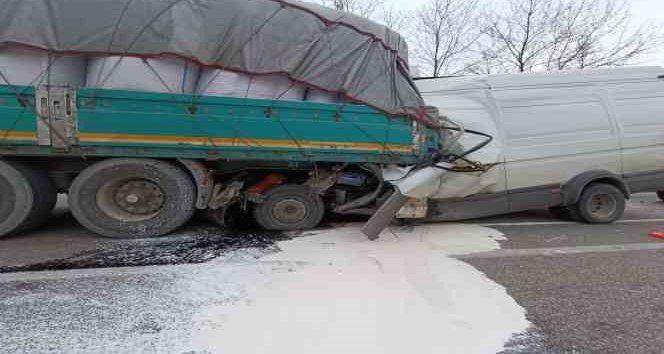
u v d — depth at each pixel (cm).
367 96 386
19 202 348
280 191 415
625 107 482
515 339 204
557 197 463
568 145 459
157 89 340
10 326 201
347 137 385
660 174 489
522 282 280
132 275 275
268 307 231
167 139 347
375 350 191
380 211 382
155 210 380
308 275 283
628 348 196
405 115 396
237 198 409
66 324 204
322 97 381
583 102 473
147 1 337
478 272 299
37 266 291
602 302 248
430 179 385
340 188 432
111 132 336
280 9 370
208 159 363
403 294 255
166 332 200
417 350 192
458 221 480
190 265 299
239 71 356
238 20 356
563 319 226
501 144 437
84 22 326
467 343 199
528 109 457
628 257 343
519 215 536
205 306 230
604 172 466
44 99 323
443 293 258
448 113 434
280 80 368
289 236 396
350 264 309
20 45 315
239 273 284
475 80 468
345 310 230
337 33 384
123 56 332
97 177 353
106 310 221
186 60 341
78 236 377
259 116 362
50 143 329
